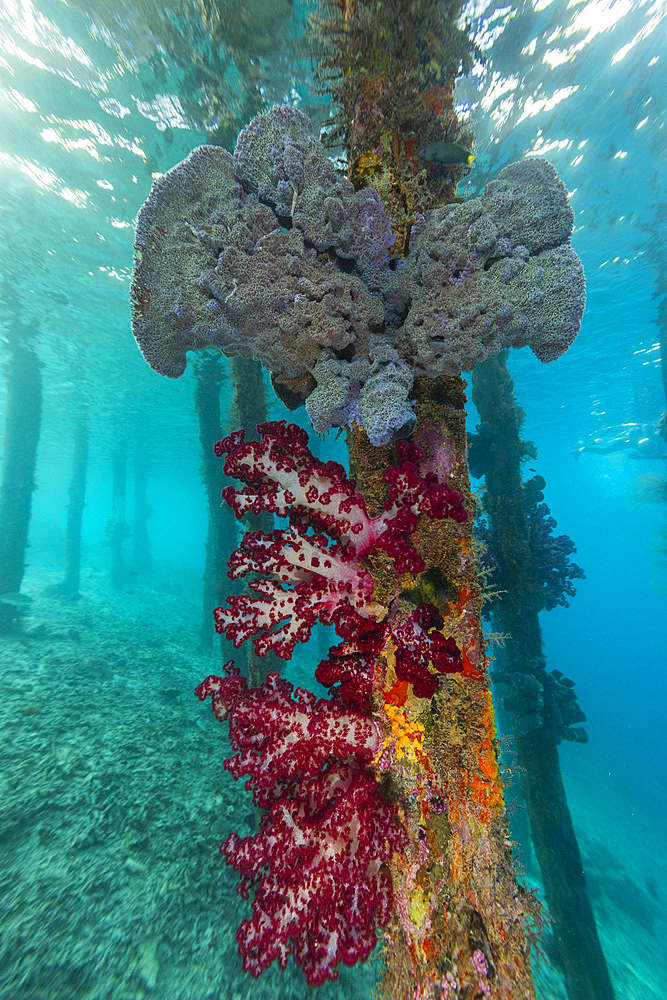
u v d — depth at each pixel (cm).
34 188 867
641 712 3034
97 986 414
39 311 1282
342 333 191
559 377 1778
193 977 443
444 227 186
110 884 502
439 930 172
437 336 193
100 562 3095
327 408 190
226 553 1023
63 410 2239
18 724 710
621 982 744
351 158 227
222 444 203
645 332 1477
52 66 611
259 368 675
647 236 1031
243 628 194
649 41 593
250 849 186
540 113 700
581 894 539
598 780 1770
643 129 742
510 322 188
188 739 801
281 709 187
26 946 424
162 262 189
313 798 193
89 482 5462
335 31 218
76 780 624
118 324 1369
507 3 519
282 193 184
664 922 956
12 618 1166
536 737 561
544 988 609
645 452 2831
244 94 595
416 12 206
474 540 210
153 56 573
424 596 197
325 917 182
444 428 208
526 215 184
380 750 182
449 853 178
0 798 558
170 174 181
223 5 484
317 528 204
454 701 190
